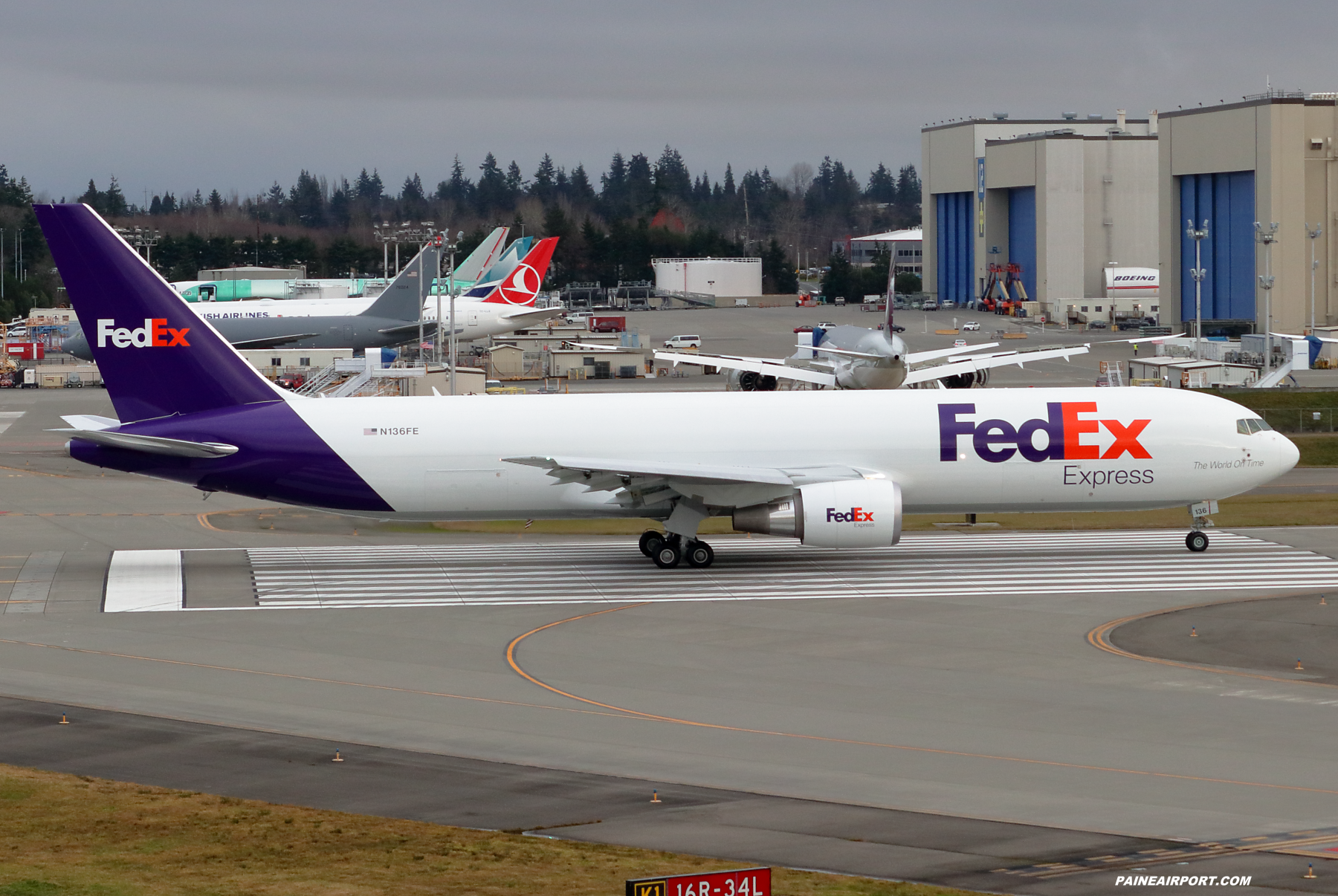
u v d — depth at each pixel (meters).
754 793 83.62
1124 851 72.31
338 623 139.12
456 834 74.69
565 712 104.50
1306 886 66.81
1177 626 134.00
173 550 184.88
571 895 63.97
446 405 169.25
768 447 166.50
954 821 77.81
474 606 147.12
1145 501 170.75
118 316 165.88
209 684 113.69
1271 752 93.19
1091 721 101.19
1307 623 134.62
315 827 75.81
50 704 106.31
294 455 165.75
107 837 73.62
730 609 143.62
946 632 132.50
